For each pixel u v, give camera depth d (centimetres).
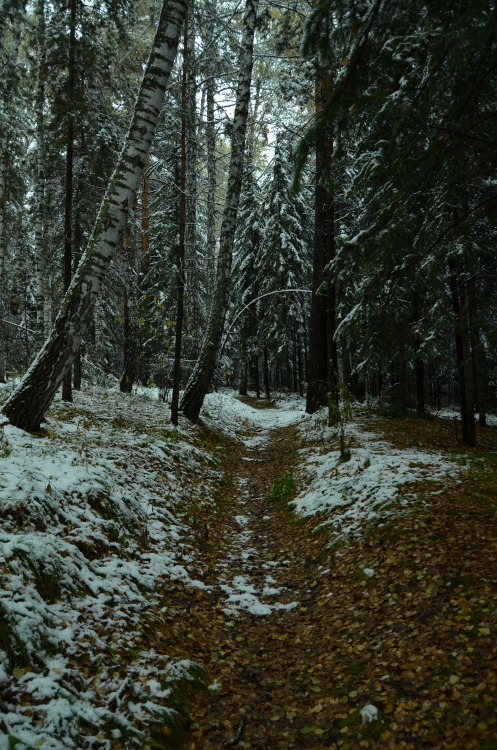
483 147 443
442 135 417
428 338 982
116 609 396
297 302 2675
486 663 313
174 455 908
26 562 363
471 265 730
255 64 1798
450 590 414
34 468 520
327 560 570
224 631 443
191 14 1087
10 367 1803
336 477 808
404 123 422
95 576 421
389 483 695
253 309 3064
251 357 3152
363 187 525
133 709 302
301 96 1360
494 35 340
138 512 598
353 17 400
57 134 1128
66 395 1116
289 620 468
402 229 539
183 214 1140
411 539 522
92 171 1338
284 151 2378
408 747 272
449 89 416
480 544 475
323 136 433
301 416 1780
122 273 1667
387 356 762
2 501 417
